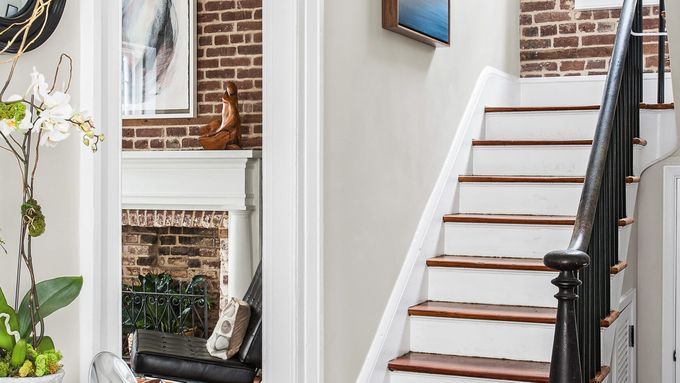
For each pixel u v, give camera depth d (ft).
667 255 17.85
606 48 19.44
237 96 19.94
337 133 11.16
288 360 10.52
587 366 11.35
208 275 20.58
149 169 20.02
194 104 20.16
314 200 10.59
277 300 10.55
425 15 13.42
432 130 14.47
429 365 12.36
